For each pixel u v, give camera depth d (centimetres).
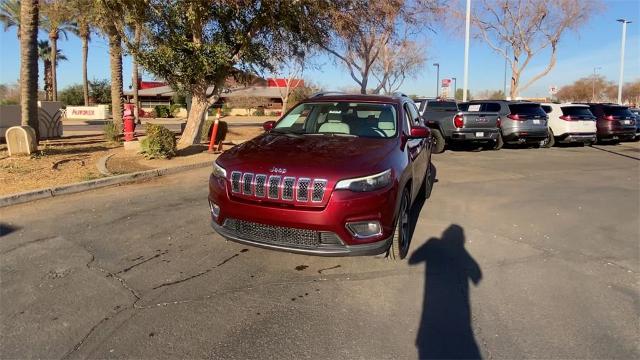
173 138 1178
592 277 453
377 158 441
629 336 343
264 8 1262
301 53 1579
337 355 316
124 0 1116
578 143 1950
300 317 367
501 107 1655
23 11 1205
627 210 718
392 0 1565
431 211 699
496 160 1327
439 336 341
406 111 606
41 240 541
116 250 510
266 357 313
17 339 331
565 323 361
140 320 359
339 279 439
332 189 398
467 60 2439
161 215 654
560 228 618
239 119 4766
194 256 494
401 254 481
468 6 2412
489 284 433
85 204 718
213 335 339
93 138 1758
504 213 692
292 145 482
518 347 328
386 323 359
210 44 1223
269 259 487
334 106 586
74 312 371
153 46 1207
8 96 6194
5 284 420
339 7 1433
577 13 2891
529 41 3078
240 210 421
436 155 1461
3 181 822
